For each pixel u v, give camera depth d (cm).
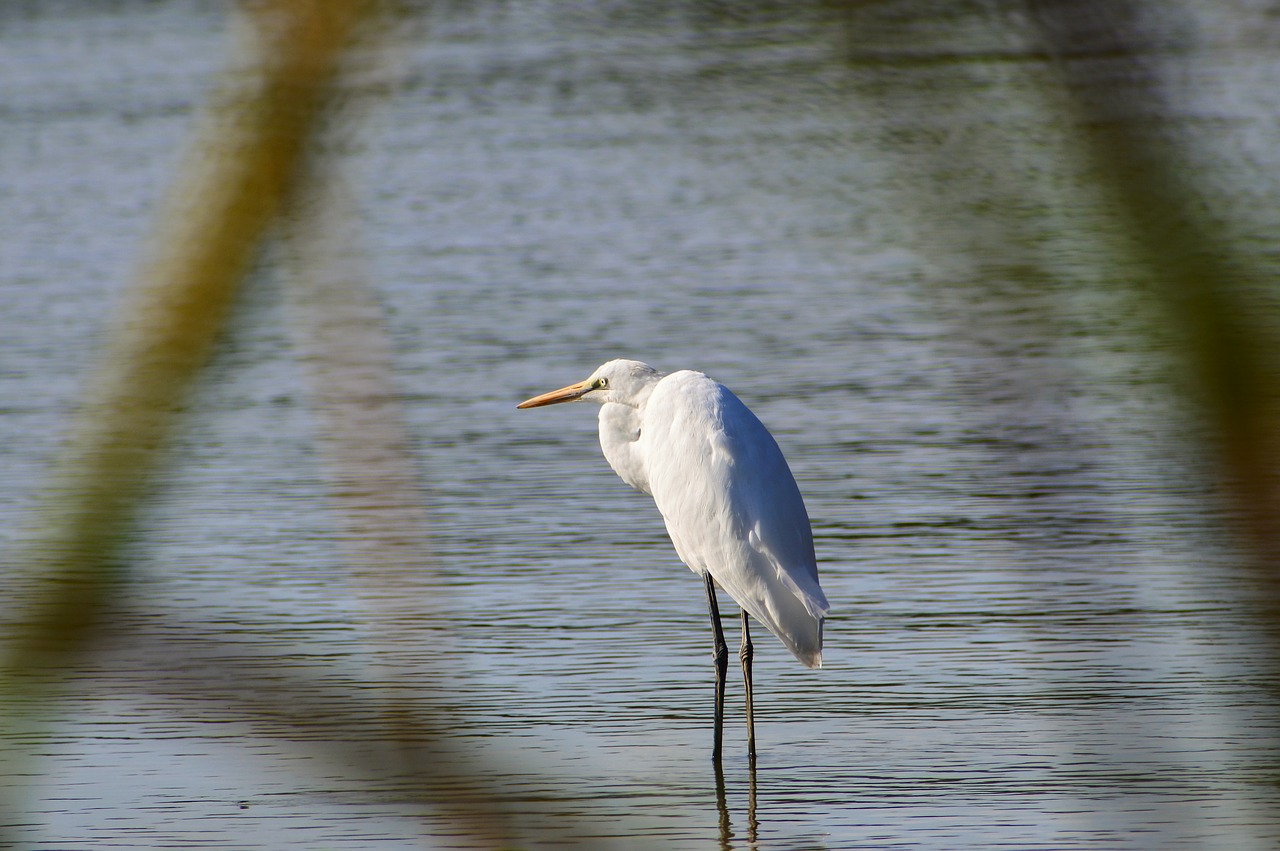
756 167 3862
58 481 263
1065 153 223
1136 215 223
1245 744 1052
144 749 1064
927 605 1436
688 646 1352
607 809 983
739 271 3212
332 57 209
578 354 2589
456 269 3269
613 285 3116
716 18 250
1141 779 1012
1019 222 269
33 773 1020
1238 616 1275
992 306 409
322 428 340
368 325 340
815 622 1079
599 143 4456
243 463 1972
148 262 236
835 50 225
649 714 1180
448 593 1451
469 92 4488
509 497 1844
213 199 217
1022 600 1422
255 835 951
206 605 1419
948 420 2125
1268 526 219
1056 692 1183
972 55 222
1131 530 1584
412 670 473
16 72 4650
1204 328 223
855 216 3644
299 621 1362
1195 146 227
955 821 962
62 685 274
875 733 1135
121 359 253
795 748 1110
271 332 2545
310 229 337
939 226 274
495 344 2662
